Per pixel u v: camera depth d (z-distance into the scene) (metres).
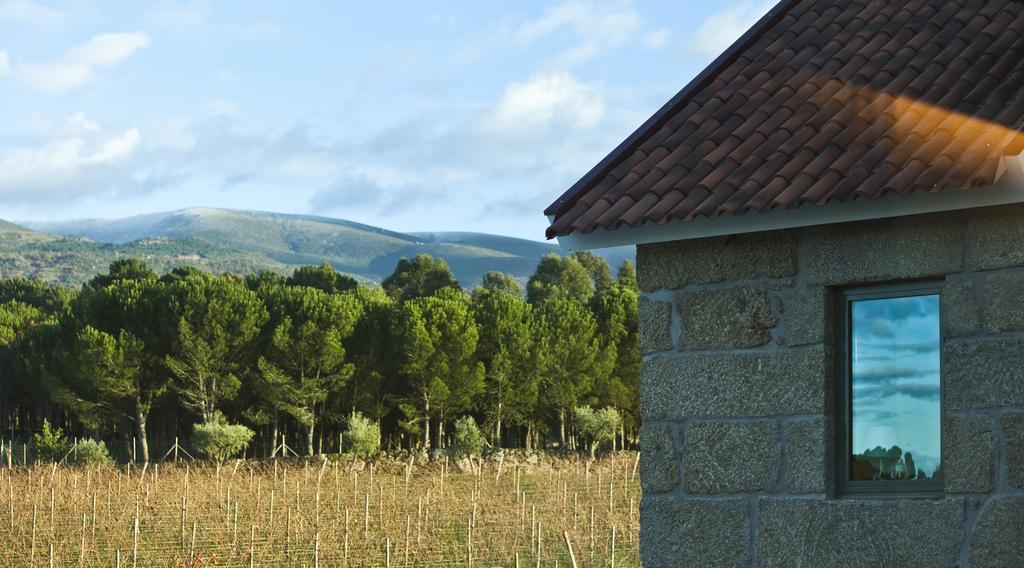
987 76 7.60
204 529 31.84
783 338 7.85
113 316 70.19
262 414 69.38
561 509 34.75
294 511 34.75
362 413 69.88
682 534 8.09
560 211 8.43
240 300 68.44
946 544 7.16
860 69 8.40
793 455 7.74
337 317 68.75
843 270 7.66
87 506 35.19
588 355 72.44
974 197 6.84
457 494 39.44
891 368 7.63
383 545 30.34
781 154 7.74
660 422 8.26
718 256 8.12
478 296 119.38
